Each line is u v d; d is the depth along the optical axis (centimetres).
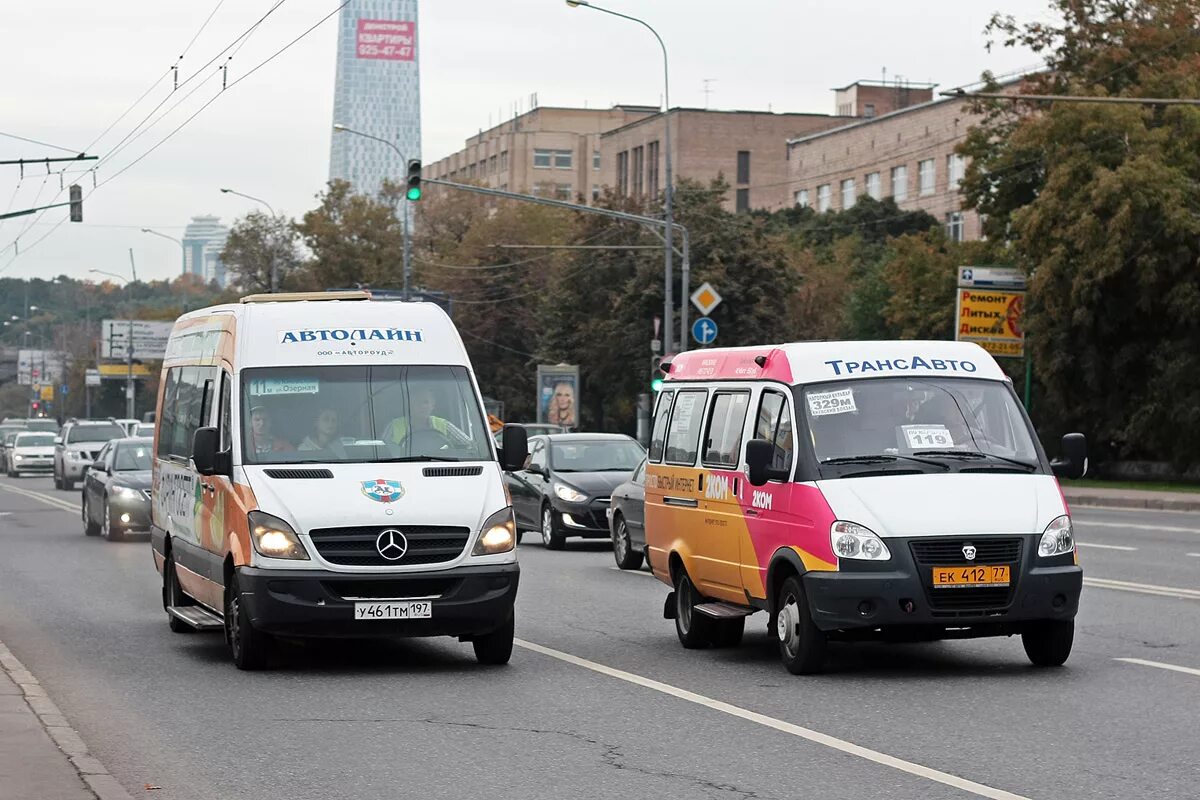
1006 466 1434
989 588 1357
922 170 10788
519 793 948
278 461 1505
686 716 1216
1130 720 1168
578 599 2161
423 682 1413
